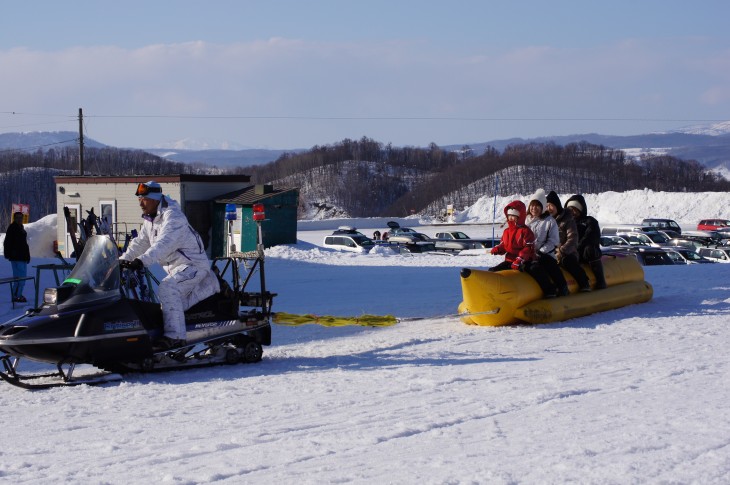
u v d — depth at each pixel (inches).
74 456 231.6
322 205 5748.0
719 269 864.9
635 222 2864.2
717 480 198.1
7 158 5984.3
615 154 6820.9
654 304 591.5
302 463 219.6
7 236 629.0
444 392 310.3
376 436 245.3
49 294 337.7
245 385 329.4
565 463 213.0
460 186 5634.8
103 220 410.9
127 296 352.5
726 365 359.6
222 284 382.3
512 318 496.1
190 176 1540.4
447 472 208.2
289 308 612.4
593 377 334.3
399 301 652.1
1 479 210.8
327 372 357.7
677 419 259.4
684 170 6565.0
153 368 358.6
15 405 300.2
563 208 544.4
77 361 334.3
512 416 269.3
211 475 208.8
